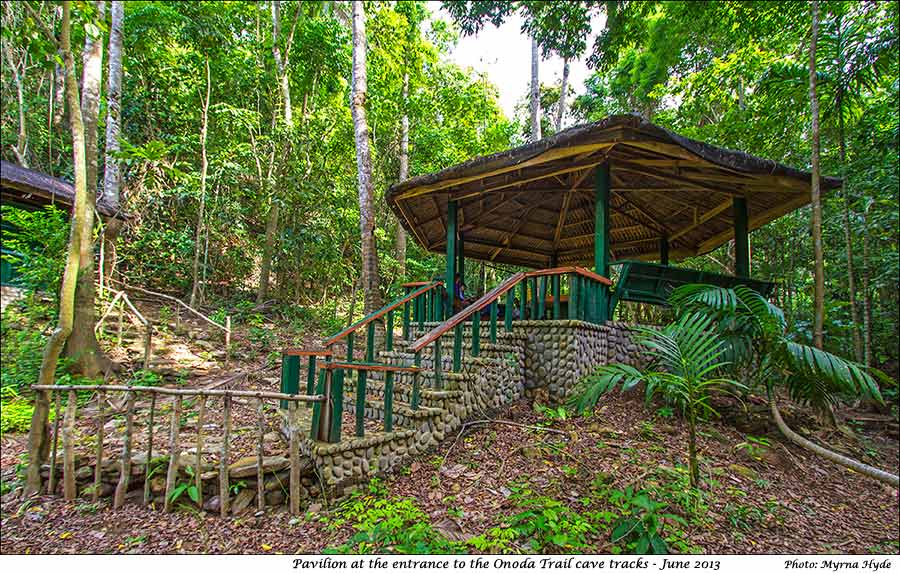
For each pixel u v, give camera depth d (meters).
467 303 6.90
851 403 6.45
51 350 3.83
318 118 12.69
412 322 6.89
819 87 5.95
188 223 10.91
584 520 2.75
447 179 5.62
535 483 3.25
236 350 7.87
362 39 9.58
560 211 8.71
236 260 11.56
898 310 7.46
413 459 3.71
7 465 4.27
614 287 5.48
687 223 8.02
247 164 11.43
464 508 3.01
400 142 14.26
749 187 5.75
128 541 2.93
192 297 9.60
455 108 15.21
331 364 3.31
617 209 8.32
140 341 7.37
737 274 6.17
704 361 3.37
